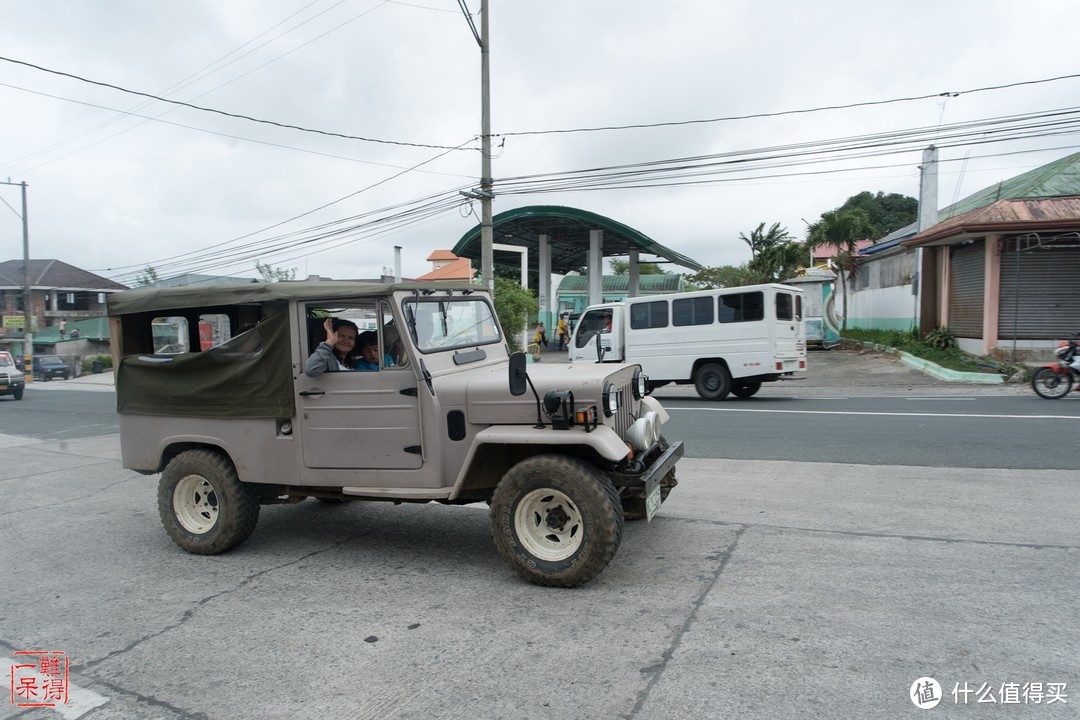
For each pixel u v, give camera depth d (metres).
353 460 5.25
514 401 4.85
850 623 3.97
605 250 38.53
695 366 15.27
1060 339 18.14
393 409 5.11
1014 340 18.30
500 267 44.09
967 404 13.01
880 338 24.83
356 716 3.25
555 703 3.28
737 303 14.67
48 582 5.28
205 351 5.59
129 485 8.81
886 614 4.07
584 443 4.54
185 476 5.78
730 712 3.12
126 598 4.88
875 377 18.81
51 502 8.02
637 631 3.98
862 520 5.95
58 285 49.44
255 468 5.55
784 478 7.58
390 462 5.16
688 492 7.14
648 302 15.70
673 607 4.29
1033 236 18.12
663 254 36.69
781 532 5.71
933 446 8.92
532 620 4.21
